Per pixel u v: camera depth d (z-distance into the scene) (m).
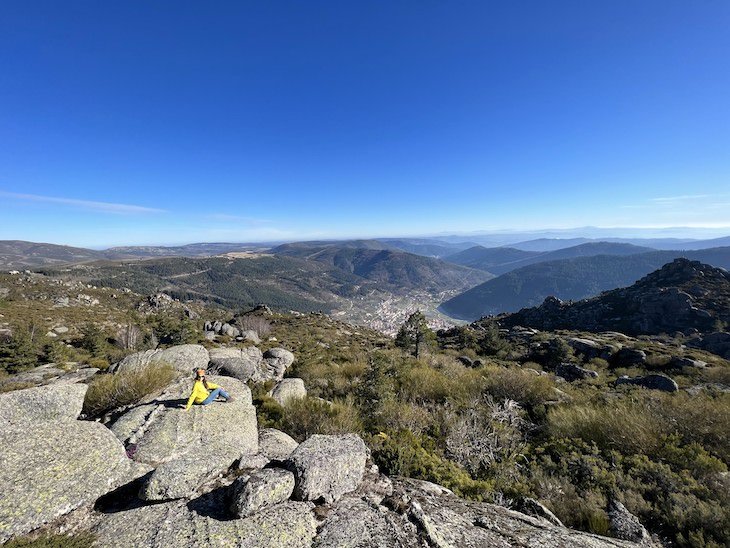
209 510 4.57
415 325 30.44
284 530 4.13
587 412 9.63
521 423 10.11
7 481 4.42
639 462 6.96
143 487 4.84
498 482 6.70
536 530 4.64
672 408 9.24
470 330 52.78
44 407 6.95
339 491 5.06
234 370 13.74
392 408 10.20
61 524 4.23
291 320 72.56
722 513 5.01
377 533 4.21
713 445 7.84
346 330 69.69
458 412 10.70
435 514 4.82
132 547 3.86
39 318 53.97
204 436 6.78
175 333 40.34
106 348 40.84
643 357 31.17
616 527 5.14
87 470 4.96
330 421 8.60
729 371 24.31
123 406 8.64
